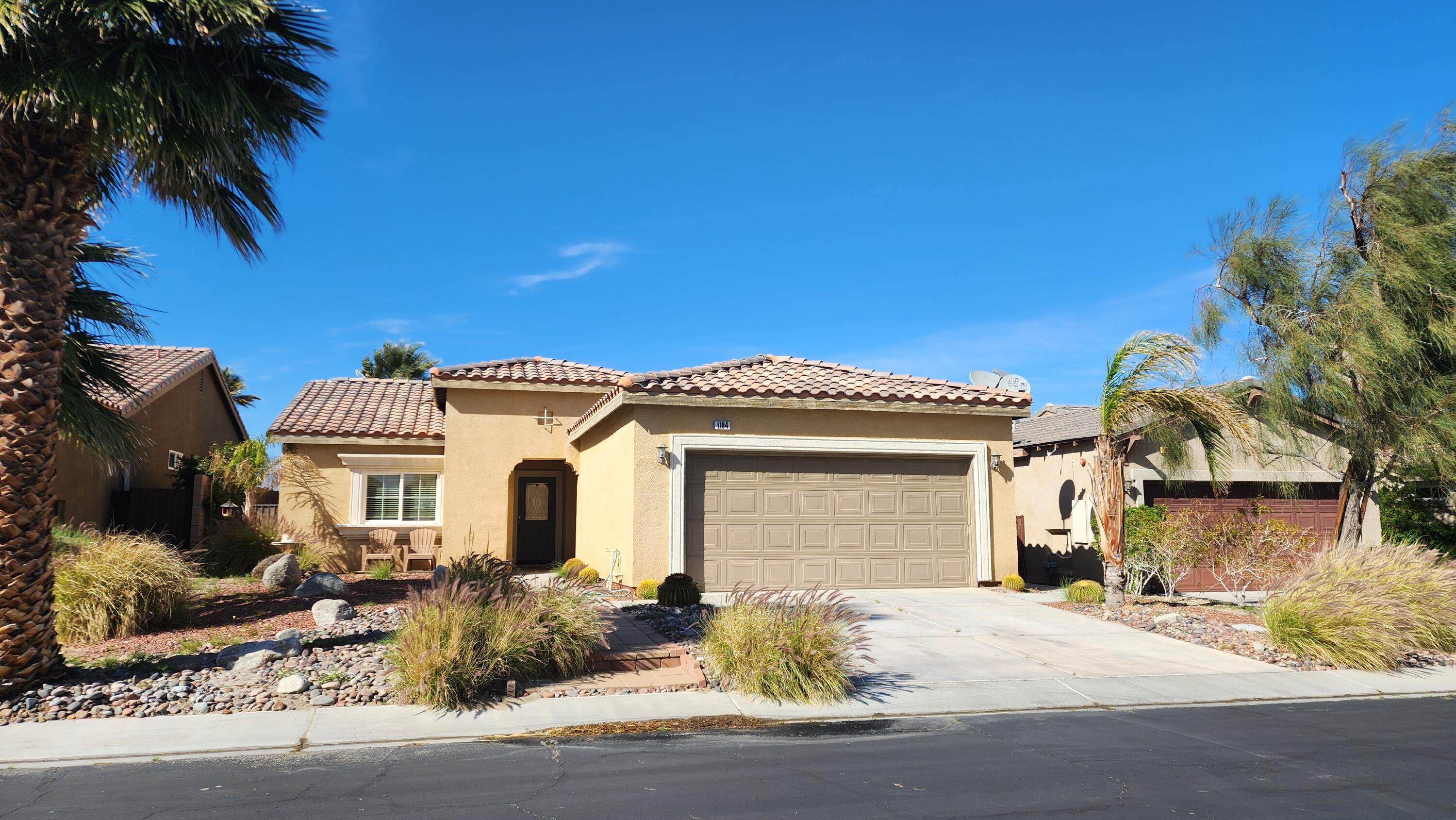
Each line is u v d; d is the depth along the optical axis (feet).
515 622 29.01
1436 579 39.32
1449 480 53.26
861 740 24.31
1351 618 35.12
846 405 51.70
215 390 87.76
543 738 24.38
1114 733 25.38
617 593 49.26
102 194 32.86
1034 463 70.13
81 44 26.09
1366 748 23.88
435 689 26.32
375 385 83.05
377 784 20.11
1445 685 32.99
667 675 30.45
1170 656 35.40
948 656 34.47
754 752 23.07
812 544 51.80
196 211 32.30
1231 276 51.93
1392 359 47.06
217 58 28.12
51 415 26.91
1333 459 57.16
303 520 67.15
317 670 29.17
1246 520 49.78
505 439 66.59
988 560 53.67
